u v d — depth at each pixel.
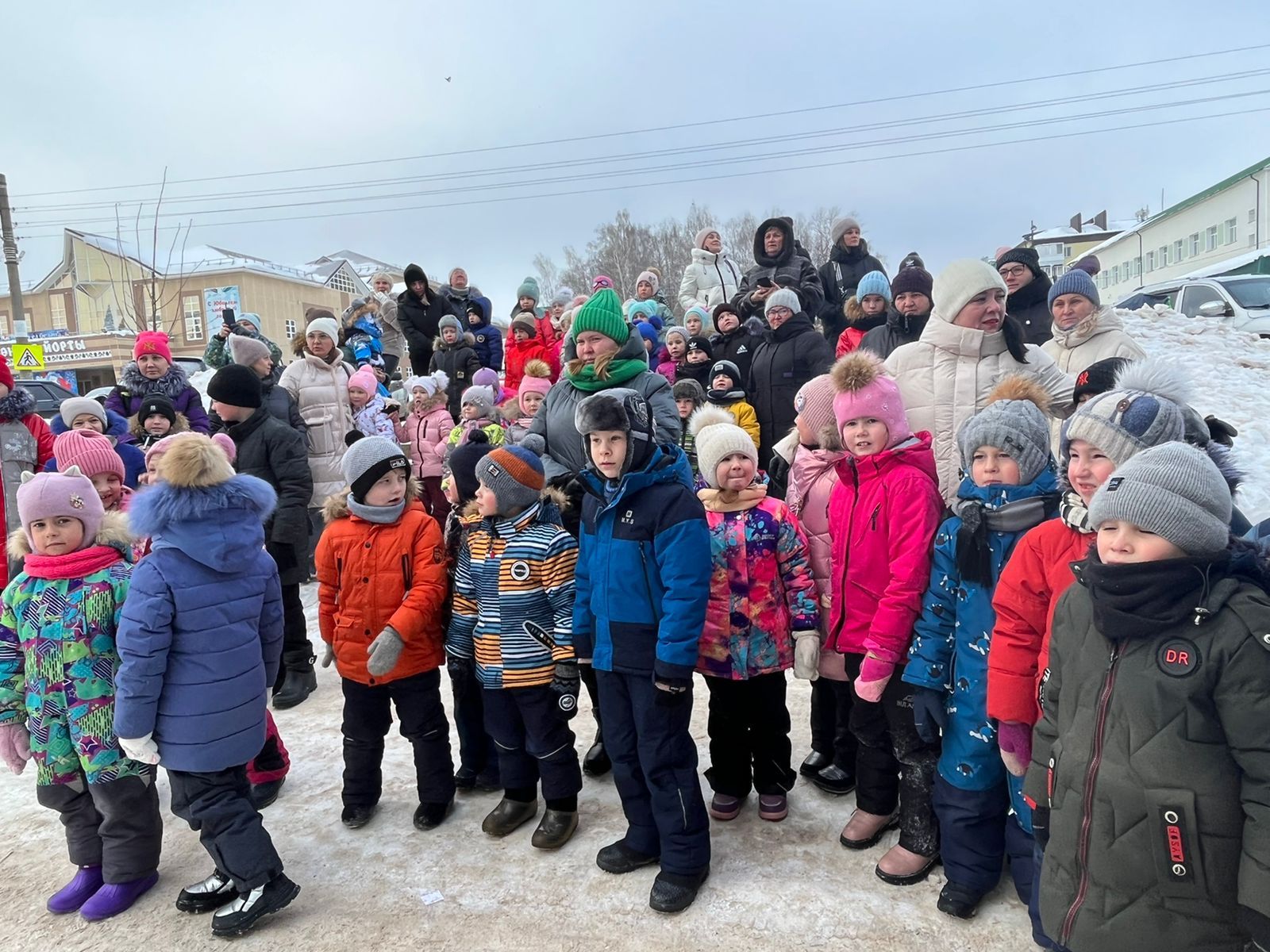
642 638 2.60
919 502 2.60
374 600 3.03
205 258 37.12
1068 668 1.75
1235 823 1.49
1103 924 1.61
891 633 2.51
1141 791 1.55
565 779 2.93
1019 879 2.37
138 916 2.64
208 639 2.54
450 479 3.31
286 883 2.60
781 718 3.00
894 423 2.69
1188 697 1.51
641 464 2.63
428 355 9.59
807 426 3.24
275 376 5.85
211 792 2.56
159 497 2.52
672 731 2.59
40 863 3.02
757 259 7.68
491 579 2.95
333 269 42.62
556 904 2.58
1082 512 1.99
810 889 2.58
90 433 3.94
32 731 2.65
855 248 7.98
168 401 5.25
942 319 3.15
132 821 2.69
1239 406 8.73
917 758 2.59
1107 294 45.66
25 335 20.69
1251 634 1.47
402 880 2.77
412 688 3.04
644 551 2.60
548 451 3.44
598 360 3.21
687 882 2.54
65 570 2.64
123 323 34.16
